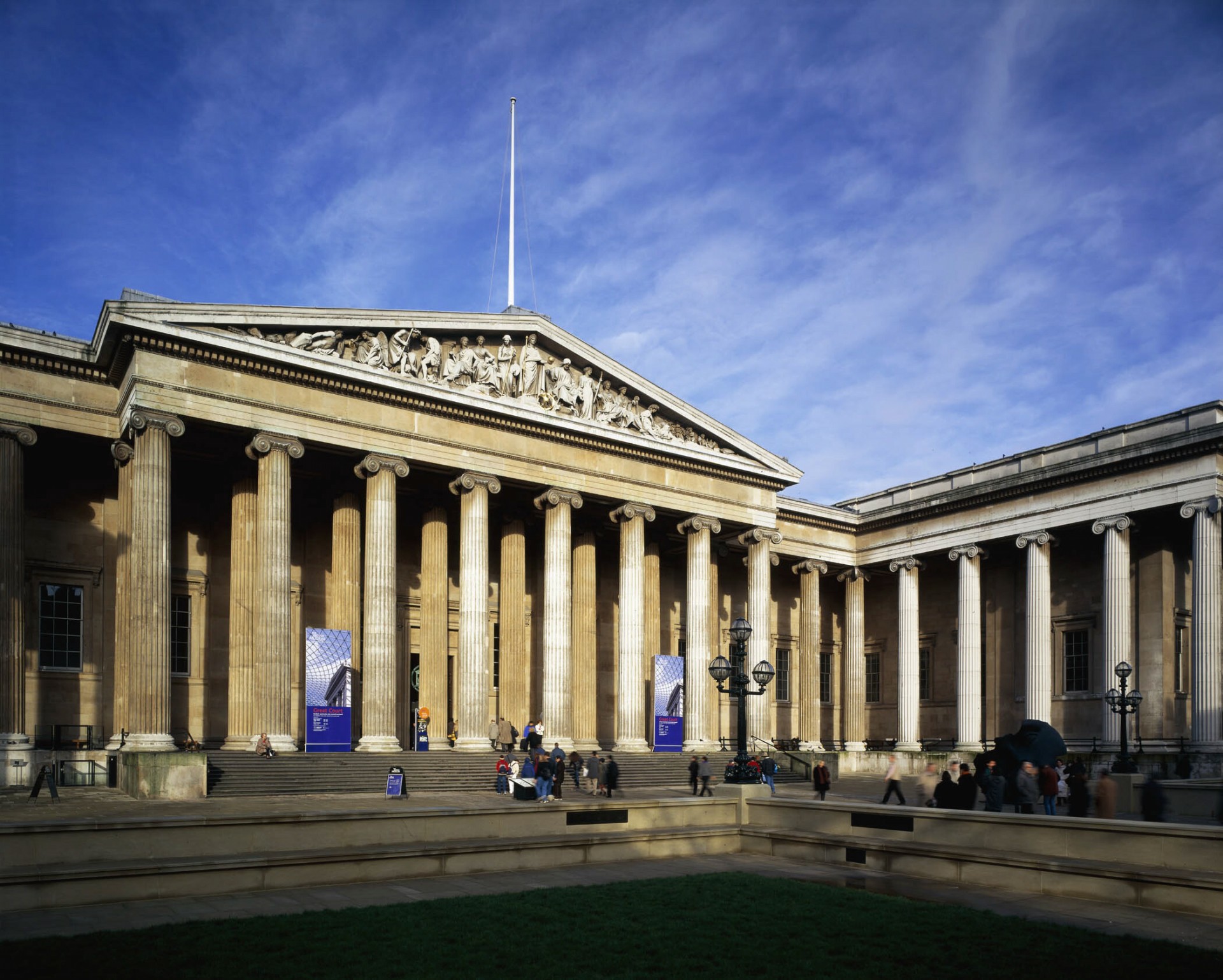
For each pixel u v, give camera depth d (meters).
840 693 79.75
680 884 24.56
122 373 45.47
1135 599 59.41
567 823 28.39
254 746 44.59
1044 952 18.39
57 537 48.06
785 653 77.19
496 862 26.41
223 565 52.12
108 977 15.66
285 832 24.02
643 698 58.84
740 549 70.62
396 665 54.78
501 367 53.97
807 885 24.61
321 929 19.02
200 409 44.19
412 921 19.86
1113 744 56.47
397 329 50.12
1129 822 23.91
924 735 73.94
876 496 74.81
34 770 41.78
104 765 42.69
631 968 17.11
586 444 56.94
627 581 58.78
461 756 48.03
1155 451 55.69
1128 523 57.31
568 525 55.84
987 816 26.20
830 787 53.47
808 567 72.12
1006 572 68.31
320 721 46.03
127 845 22.22
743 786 32.97
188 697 50.22
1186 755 52.28
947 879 26.28
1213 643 52.62
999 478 64.81
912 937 19.45
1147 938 19.97
